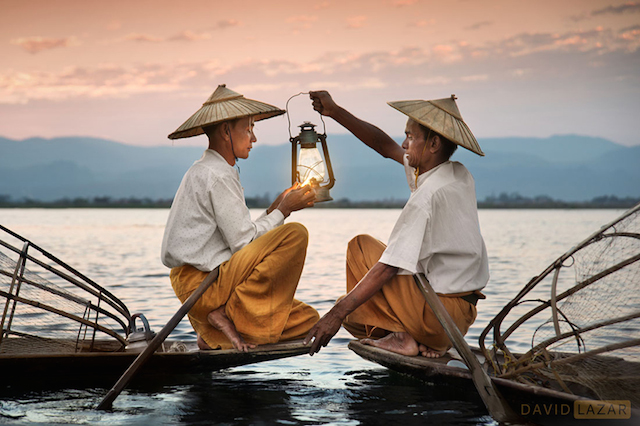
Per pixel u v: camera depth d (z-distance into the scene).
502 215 67.94
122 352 4.07
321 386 3.91
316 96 4.64
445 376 3.72
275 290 4.03
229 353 3.95
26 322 4.59
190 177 4.06
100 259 12.86
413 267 3.73
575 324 3.62
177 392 3.76
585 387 3.49
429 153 3.97
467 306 3.94
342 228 31.06
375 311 4.07
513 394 3.32
